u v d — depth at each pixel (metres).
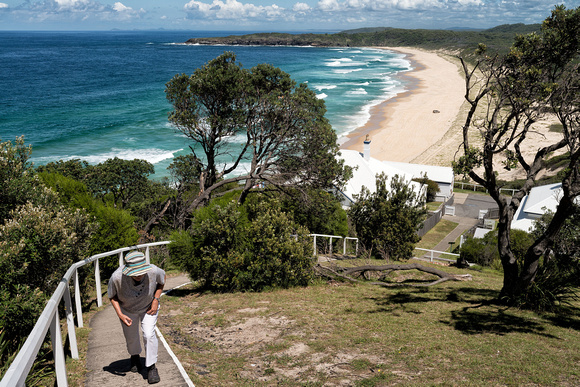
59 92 100.50
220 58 19.94
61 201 11.15
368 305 9.49
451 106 86.81
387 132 67.00
